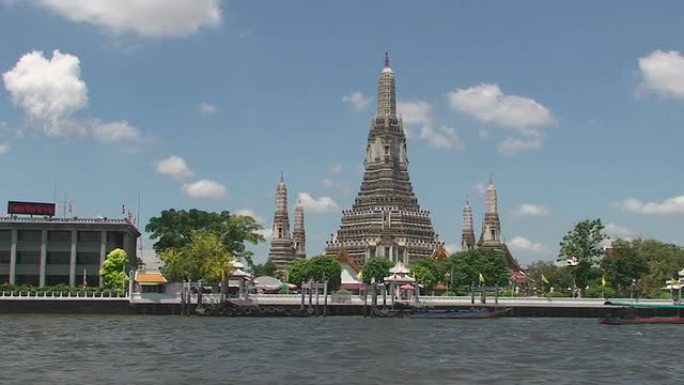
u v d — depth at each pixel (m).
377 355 77.69
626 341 97.62
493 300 159.38
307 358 74.56
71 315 139.62
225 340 91.75
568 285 199.25
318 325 120.94
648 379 63.78
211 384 58.69
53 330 103.06
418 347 86.12
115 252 157.50
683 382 62.47
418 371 66.25
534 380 62.03
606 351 84.25
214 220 179.62
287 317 143.12
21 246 165.50
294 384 59.09
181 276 150.50
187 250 154.00
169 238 175.50
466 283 196.75
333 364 70.38
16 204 165.38
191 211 179.62
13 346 82.00
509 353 81.00
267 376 62.72
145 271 179.25
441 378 62.53
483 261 198.75
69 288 145.62
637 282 176.12
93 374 62.53
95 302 143.50
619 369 69.38
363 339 95.19
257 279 199.50
